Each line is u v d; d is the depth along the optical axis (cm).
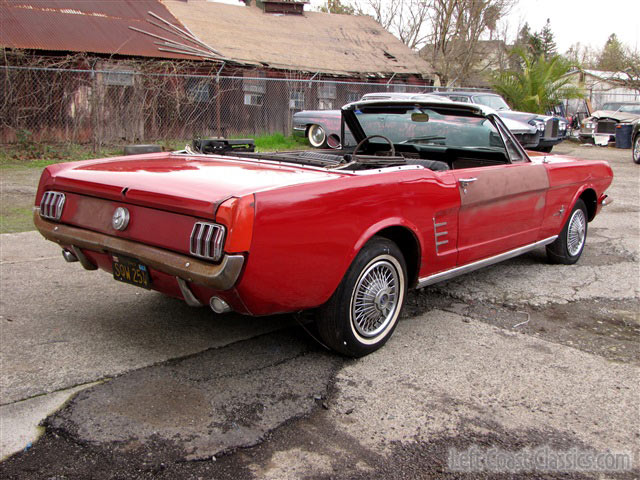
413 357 341
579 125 2603
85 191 324
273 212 268
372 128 479
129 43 1510
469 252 403
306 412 275
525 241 467
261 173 317
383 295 338
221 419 266
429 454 246
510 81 2233
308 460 238
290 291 285
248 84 1747
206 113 1648
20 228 621
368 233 315
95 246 317
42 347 333
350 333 323
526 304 440
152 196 286
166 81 1495
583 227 559
